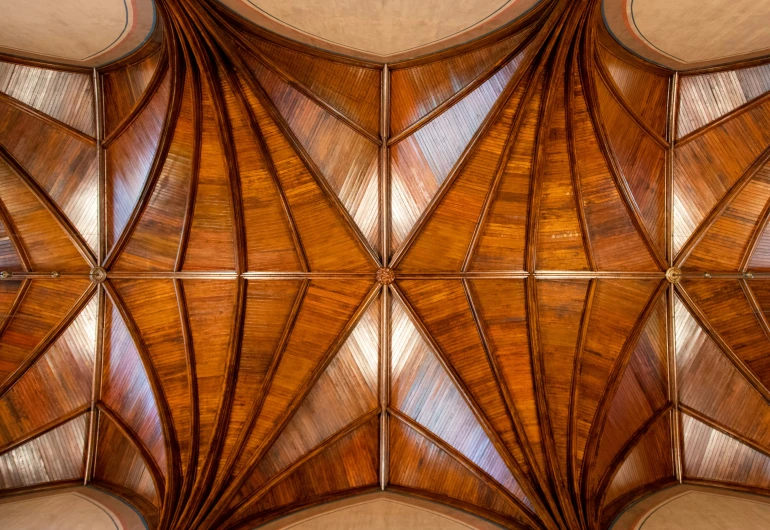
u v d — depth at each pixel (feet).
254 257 35.81
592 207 35.35
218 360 35.60
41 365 34.99
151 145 33.32
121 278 34.73
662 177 35.47
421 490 34.78
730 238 35.76
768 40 28.68
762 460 34.09
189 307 35.60
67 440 34.94
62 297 34.86
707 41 29.04
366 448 35.81
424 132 35.17
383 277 35.55
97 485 34.40
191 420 33.94
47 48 28.84
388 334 36.14
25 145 32.89
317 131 34.73
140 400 34.81
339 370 36.09
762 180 34.37
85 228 34.73
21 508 30.53
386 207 35.81
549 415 34.83
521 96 32.12
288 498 33.81
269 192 35.22
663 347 36.17
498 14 27.81
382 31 29.04
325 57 32.65
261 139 33.71
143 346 34.78
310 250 36.04
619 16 27.89
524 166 34.53
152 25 28.14
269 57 31.68
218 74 31.07
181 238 34.71
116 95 32.81
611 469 33.50
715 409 35.76
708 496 32.96
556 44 28.94
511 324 36.40
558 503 32.09
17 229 33.86
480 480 33.94
